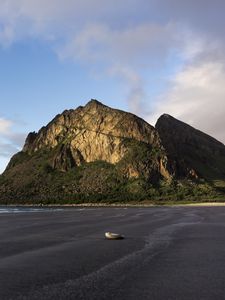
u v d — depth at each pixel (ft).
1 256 72.69
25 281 52.29
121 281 52.03
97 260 67.82
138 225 150.82
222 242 92.79
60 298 44.19
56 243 92.02
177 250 79.46
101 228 136.87
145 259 68.54
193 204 627.87
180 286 49.37
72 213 294.46
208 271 58.49
